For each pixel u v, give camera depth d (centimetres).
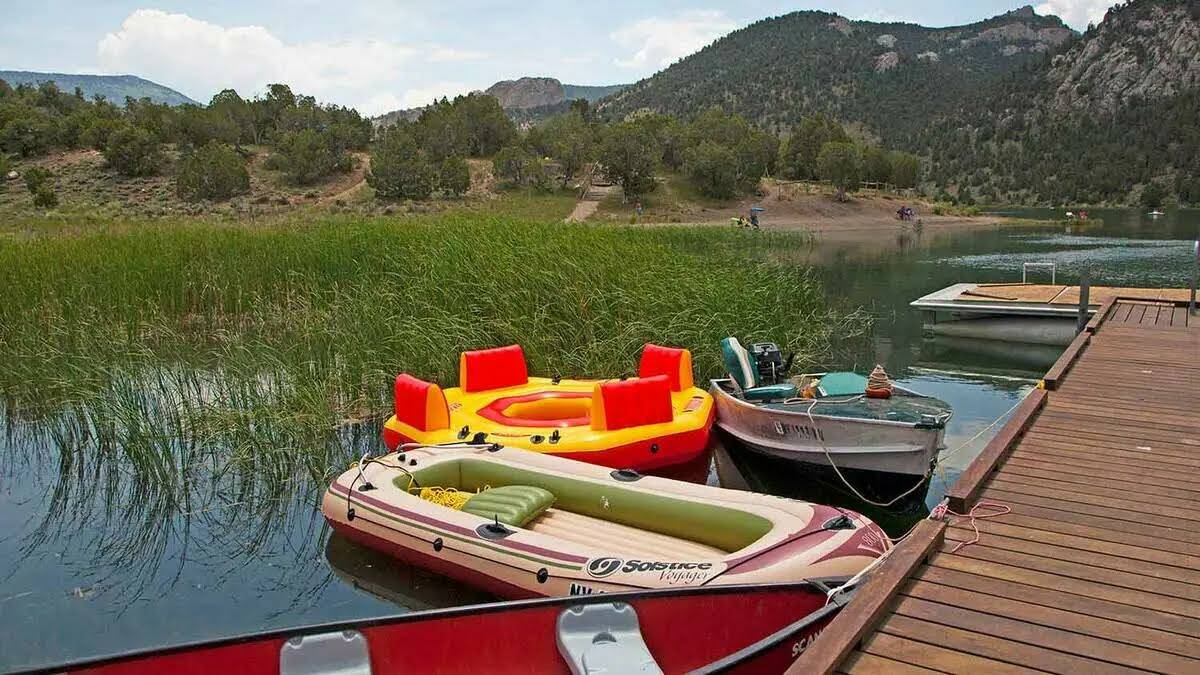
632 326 1075
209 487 726
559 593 474
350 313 1164
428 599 538
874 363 1223
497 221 1741
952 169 15538
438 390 733
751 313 1177
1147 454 570
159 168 7006
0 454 812
